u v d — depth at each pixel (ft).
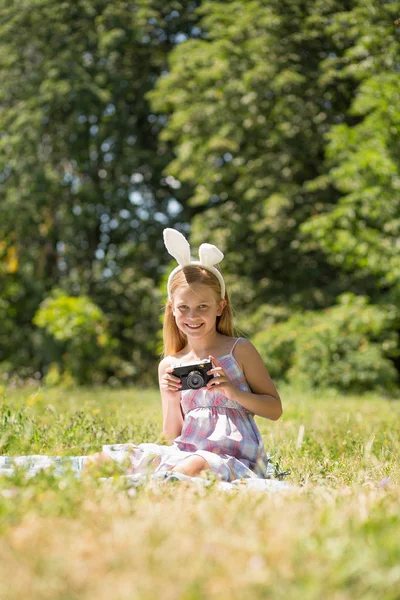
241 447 12.94
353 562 6.48
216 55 58.59
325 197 60.85
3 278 70.03
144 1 65.98
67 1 65.10
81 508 8.52
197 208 72.90
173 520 7.97
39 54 67.97
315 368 50.98
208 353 13.74
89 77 66.33
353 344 51.78
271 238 61.93
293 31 55.67
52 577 6.29
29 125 65.31
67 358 63.00
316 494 10.04
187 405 13.43
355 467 13.43
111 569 6.51
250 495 9.61
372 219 52.80
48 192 67.46
